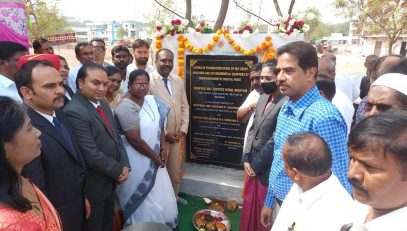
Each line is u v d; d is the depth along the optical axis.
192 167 4.21
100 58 4.65
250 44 3.68
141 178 2.86
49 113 2.03
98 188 2.44
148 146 2.86
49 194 1.98
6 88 2.44
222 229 3.06
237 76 3.76
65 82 3.49
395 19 10.28
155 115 2.96
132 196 2.89
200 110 4.02
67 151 2.06
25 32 4.04
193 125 4.10
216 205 3.73
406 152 0.71
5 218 0.95
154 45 4.08
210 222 3.17
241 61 3.71
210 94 3.93
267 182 2.47
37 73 1.89
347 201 1.22
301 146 1.28
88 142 2.30
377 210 0.85
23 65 1.93
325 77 2.59
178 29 3.94
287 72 1.76
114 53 4.19
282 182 1.93
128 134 2.79
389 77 1.44
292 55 1.72
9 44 2.51
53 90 1.94
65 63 3.17
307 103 1.78
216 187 3.90
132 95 2.90
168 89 3.57
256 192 2.56
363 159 0.77
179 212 3.63
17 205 1.02
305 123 1.74
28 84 1.90
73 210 2.12
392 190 0.75
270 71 2.45
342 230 0.98
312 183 1.29
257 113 2.66
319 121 1.66
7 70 2.49
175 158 3.65
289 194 1.47
